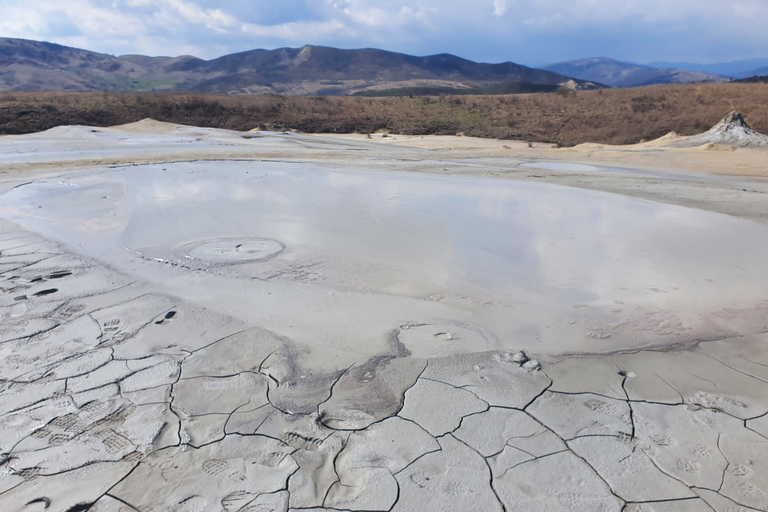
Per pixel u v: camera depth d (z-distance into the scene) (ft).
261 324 11.32
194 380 9.07
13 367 9.43
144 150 46.68
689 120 90.53
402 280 14.35
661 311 12.41
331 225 20.40
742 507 6.39
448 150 59.31
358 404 8.43
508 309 12.44
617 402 8.58
